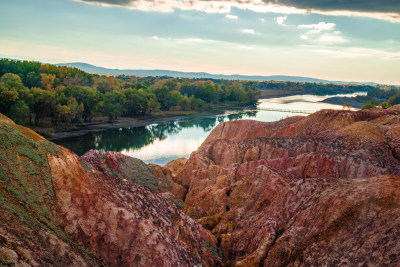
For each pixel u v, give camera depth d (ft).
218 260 105.70
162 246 85.20
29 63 573.33
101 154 170.91
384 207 88.58
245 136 261.44
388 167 153.99
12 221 63.72
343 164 156.87
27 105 346.74
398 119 218.79
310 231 95.61
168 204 114.62
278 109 652.89
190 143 347.77
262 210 125.39
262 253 98.27
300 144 196.75
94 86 539.29
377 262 77.87
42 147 85.30
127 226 84.53
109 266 80.18
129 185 109.60
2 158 74.84
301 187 118.01
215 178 170.50
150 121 469.57
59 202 79.82
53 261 64.69
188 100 585.22
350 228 89.71
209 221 129.08
